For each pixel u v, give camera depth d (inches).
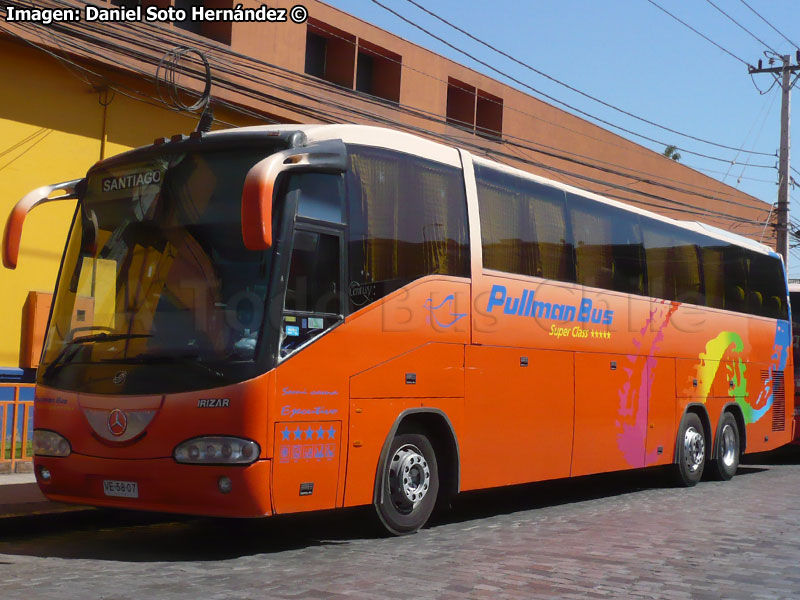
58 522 350.3
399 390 323.0
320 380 290.8
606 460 450.9
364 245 313.9
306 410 285.3
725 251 592.4
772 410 637.9
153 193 304.5
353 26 858.1
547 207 419.5
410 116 911.7
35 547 308.8
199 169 298.5
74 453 294.8
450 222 356.8
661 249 517.0
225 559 283.9
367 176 319.9
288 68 757.9
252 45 724.7
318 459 289.1
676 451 518.9
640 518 391.5
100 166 323.3
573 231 436.8
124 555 291.9
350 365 302.8
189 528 354.9
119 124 642.2
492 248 378.0
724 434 575.2
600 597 238.7
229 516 270.8
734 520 388.5
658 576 267.4
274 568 268.5
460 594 236.5
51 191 312.7
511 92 1039.0
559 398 414.3
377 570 266.2
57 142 607.2
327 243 300.0
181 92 666.2
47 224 605.6
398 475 327.9
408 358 327.9
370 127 327.6
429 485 342.0
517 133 1048.2
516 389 385.1
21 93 588.1
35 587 239.0
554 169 924.0
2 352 582.6
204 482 271.1
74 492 297.3
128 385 285.4
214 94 685.9
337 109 802.8
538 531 350.0
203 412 272.7
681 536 342.3
